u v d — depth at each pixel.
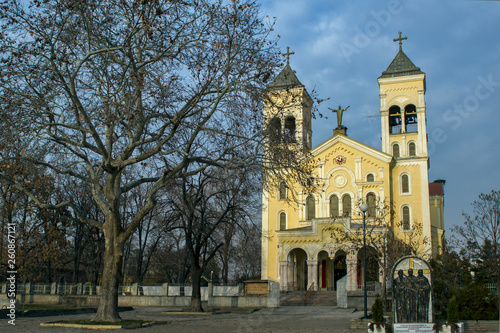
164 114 21.92
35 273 49.84
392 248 33.62
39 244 41.06
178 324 23.81
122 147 24.66
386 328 20.53
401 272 20.83
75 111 21.47
